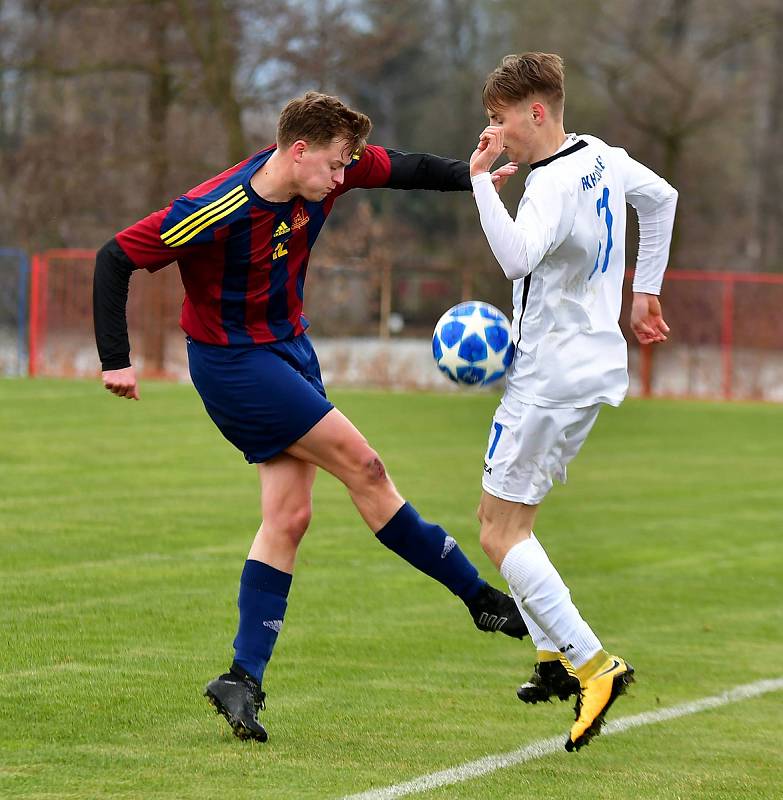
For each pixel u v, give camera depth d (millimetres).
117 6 97875
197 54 95812
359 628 22891
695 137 116312
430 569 16703
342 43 99312
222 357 16547
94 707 17250
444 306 103312
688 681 20234
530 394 16219
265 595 16562
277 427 16422
